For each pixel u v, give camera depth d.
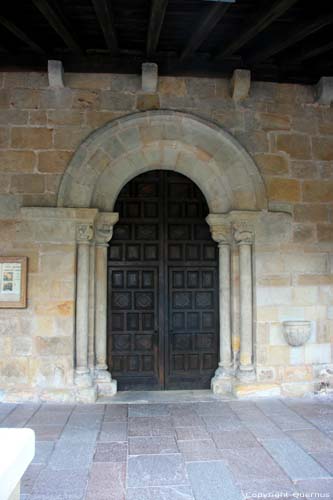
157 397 4.67
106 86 4.70
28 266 4.52
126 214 5.17
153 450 3.20
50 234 4.55
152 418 3.95
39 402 4.39
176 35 4.29
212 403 4.43
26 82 4.65
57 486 2.64
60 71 4.47
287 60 4.57
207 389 5.04
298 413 4.08
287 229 4.80
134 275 5.13
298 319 4.75
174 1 3.58
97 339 4.80
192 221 5.22
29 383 4.43
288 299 4.75
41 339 4.46
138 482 2.70
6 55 4.49
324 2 3.34
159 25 3.62
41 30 4.11
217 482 2.69
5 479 0.93
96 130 4.64
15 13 3.60
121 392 4.87
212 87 4.81
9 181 4.57
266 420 3.88
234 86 4.66
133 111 4.71
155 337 5.08
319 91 4.86
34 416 3.97
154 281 5.14
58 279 4.52
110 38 3.93
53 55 4.50
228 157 4.79
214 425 3.75
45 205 4.56
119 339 5.06
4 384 4.41
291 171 4.86
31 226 4.54
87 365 4.61
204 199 5.25
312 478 2.74
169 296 5.14
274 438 3.43
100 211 4.81
